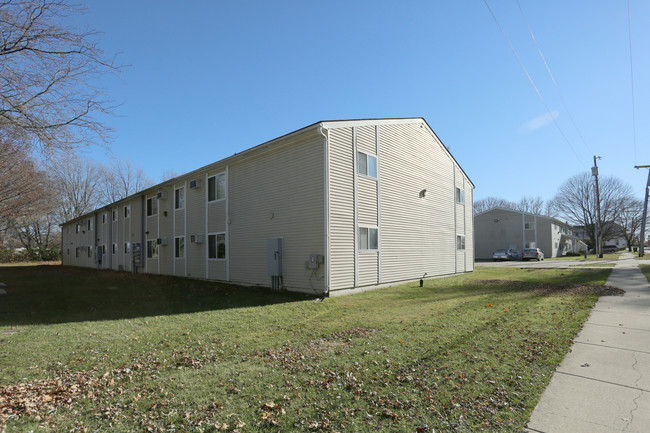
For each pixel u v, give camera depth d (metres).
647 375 4.50
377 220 13.93
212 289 14.46
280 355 5.58
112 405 3.93
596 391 4.05
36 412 3.77
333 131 12.34
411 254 15.77
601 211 53.59
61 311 10.00
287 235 13.17
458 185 20.41
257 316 8.77
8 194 18.20
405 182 15.73
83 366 5.24
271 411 3.73
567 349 5.52
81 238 36.16
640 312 8.18
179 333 7.13
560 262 30.58
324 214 11.90
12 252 45.06
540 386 4.19
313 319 8.29
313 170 12.36
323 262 11.82
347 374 4.66
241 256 15.24
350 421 3.49
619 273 17.22
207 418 3.60
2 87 6.49
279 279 13.37
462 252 20.30
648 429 3.24
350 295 12.04
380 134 14.43
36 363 5.39
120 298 12.45
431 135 18.02
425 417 3.52
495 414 3.56
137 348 6.12
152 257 22.62
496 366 4.82
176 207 20.22
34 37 6.44
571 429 3.27
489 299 10.39
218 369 4.99
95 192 48.88
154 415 3.69
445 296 11.39
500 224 45.66
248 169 15.12
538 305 9.09
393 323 7.54
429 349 5.61
